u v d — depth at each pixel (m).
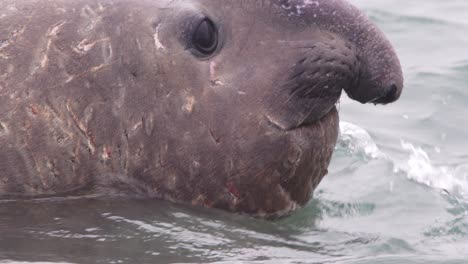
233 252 18.09
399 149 26.56
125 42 19.38
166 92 19.25
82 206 19.05
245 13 19.52
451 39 34.22
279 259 18.02
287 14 19.48
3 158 19.17
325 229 20.20
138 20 19.45
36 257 17.02
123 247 17.78
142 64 19.28
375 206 22.11
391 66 19.66
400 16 35.97
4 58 19.33
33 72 19.23
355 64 19.58
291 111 19.28
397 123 28.50
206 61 19.38
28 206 18.97
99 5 19.58
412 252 19.09
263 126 19.22
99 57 19.30
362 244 19.38
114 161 19.33
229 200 19.58
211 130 19.25
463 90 30.30
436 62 32.34
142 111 19.27
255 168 19.36
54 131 19.17
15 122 19.16
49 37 19.41
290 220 20.27
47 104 19.17
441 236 20.47
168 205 19.41
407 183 23.58
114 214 18.88
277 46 19.36
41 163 19.17
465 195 23.31
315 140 19.59
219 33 19.45
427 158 26.02
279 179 19.58
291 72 19.25
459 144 27.48
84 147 19.22
